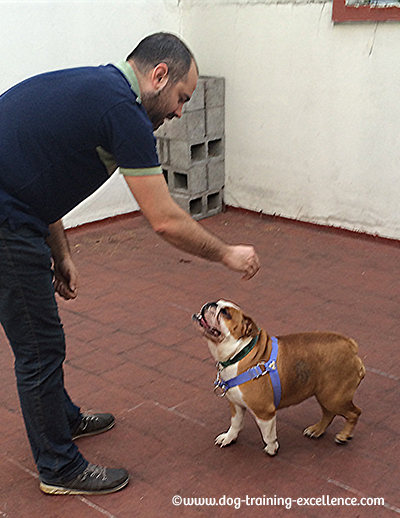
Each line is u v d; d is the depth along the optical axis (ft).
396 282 15.71
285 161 20.30
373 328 13.19
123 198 21.54
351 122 18.30
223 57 20.92
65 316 14.14
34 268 7.38
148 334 13.12
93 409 10.37
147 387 11.05
